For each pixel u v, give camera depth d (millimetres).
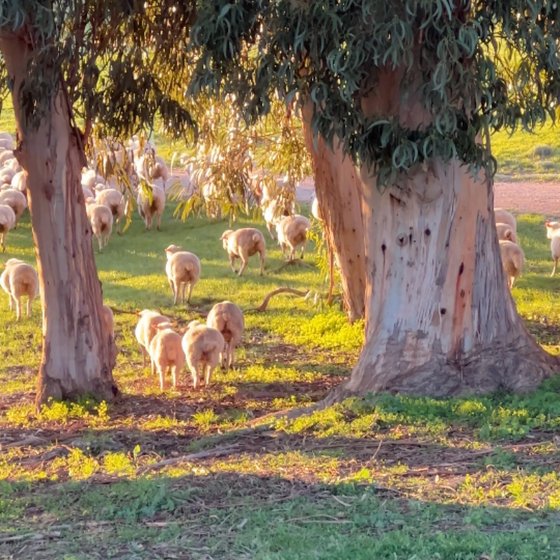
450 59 9969
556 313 20219
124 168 17891
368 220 12148
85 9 13172
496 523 7676
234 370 16547
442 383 11680
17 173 32969
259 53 10305
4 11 10828
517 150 39781
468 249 11844
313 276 24422
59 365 14555
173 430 12500
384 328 12039
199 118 18203
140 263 26812
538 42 10016
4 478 10336
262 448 10664
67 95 14266
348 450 10156
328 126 10641
